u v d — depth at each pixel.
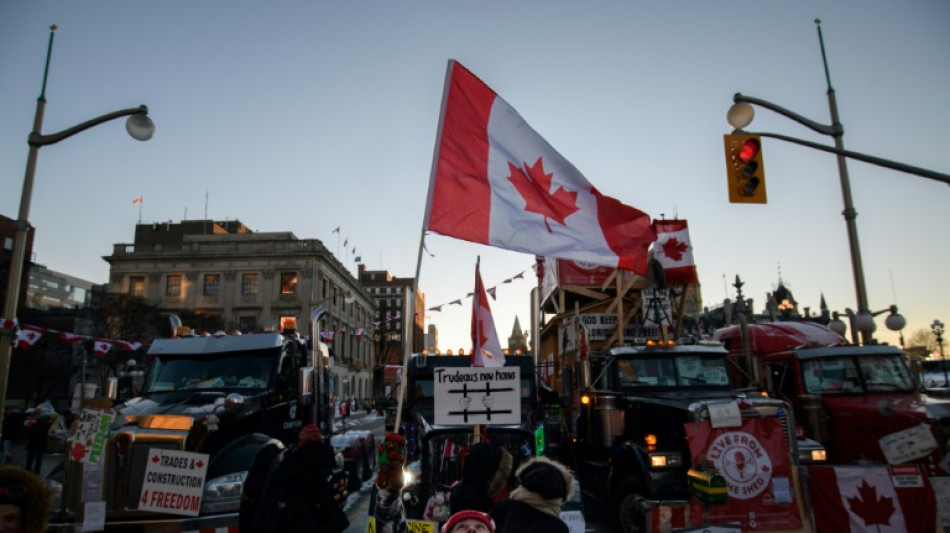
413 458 8.94
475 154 6.14
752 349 12.81
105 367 36.91
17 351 35.41
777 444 7.55
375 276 129.50
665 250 15.12
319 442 5.11
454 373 5.82
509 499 3.39
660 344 10.57
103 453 6.93
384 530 4.37
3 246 43.12
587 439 10.16
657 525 7.55
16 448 20.11
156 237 72.62
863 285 13.47
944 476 8.53
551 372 16.31
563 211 6.46
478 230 5.99
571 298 16.80
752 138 10.39
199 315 51.81
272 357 9.28
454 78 6.18
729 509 7.43
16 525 2.76
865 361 11.20
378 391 10.48
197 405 8.02
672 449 8.43
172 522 6.81
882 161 9.80
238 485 7.09
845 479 7.59
